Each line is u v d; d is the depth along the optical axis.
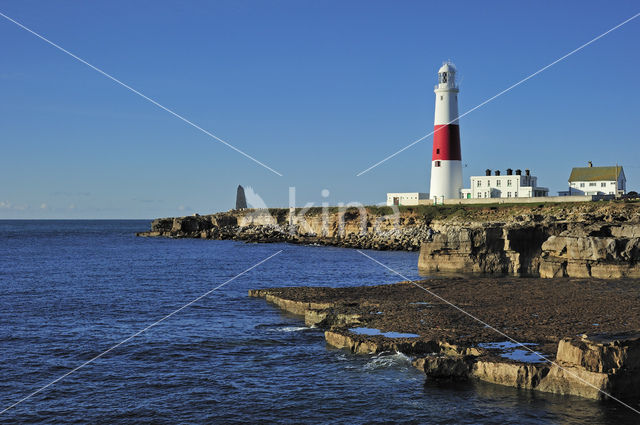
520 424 23.28
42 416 25.12
